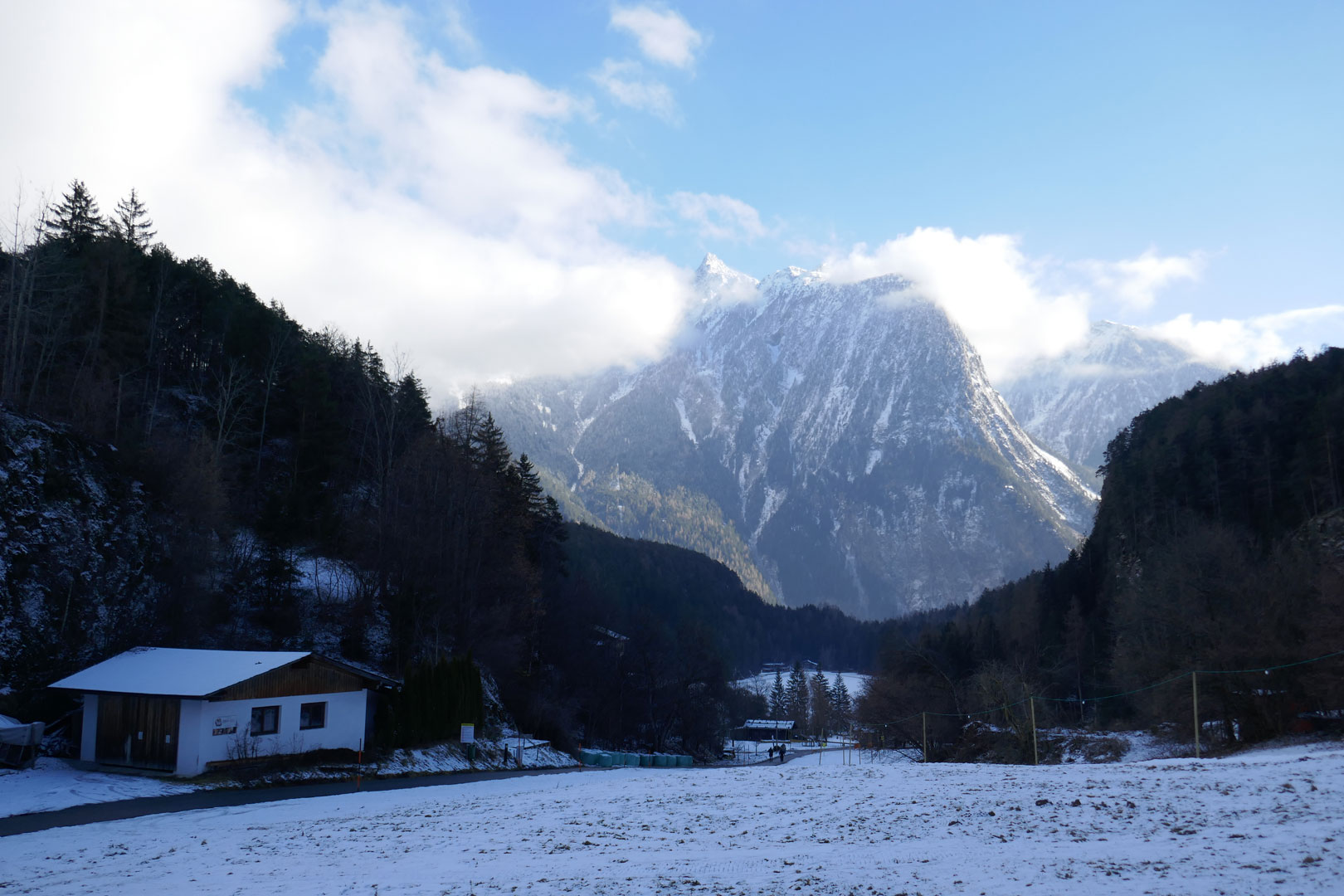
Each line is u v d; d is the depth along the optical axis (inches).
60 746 1563.7
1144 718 2415.1
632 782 1459.2
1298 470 3725.4
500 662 2763.3
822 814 865.5
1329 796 709.9
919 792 977.5
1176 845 578.9
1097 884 485.1
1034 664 3799.2
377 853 765.9
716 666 4025.6
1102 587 4468.5
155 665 1640.0
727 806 982.4
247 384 3088.1
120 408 2445.9
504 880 597.6
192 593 2006.6
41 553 1737.2
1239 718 1825.8
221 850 833.5
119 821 1104.8
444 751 2106.3
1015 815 761.6
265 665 1612.9
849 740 5876.0
